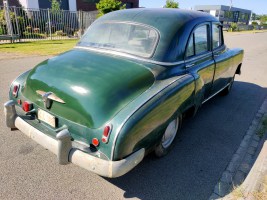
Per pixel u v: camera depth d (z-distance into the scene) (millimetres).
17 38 13625
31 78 3037
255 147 3807
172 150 3611
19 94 3234
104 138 2369
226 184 2986
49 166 3113
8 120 3074
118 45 3318
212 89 4562
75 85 2639
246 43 18344
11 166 3070
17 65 8078
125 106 2518
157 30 3215
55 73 2875
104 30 3582
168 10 3744
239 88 6824
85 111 2520
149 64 3029
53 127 2807
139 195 2758
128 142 2377
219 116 4875
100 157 2418
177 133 3500
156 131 2715
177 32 3293
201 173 3160
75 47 3670
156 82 2922
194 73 3492
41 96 2863
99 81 2629
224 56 4746
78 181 2900
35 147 3482
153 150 2996
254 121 4738
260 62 10859
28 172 2988
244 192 2773
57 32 16797
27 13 16500
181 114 3305
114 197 2705
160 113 2676
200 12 4191
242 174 3168
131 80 2713
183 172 3160
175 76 3195
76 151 2504
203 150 3664
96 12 19828
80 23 17844
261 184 2883
